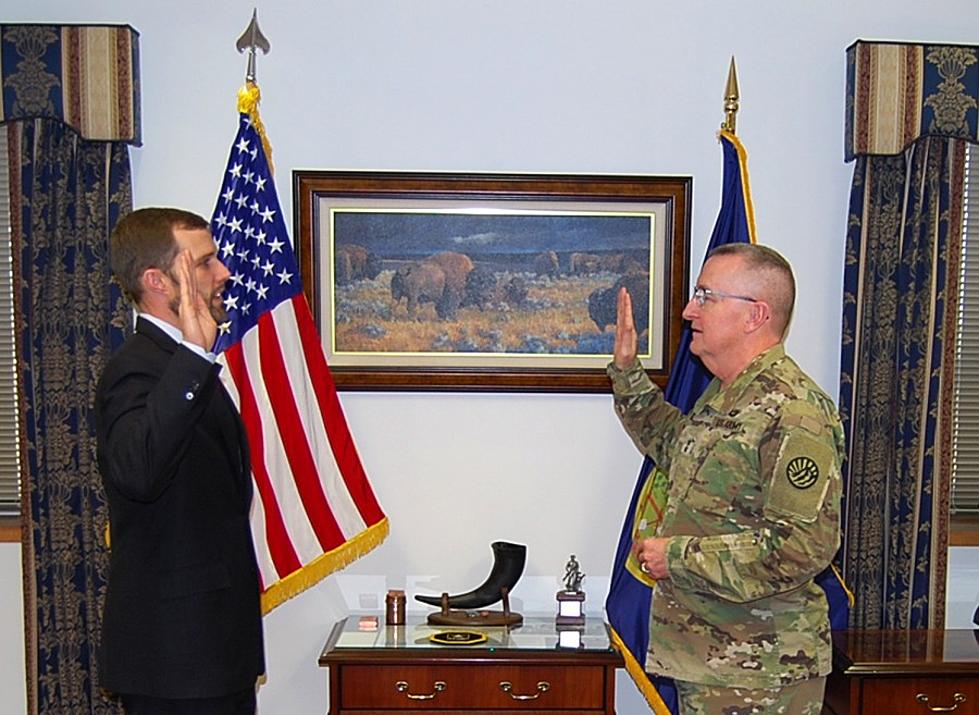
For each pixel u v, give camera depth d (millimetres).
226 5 2621
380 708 2373
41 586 2557
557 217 2670
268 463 2424
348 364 2672
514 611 2723
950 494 2725
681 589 1845
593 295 2684
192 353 1613
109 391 1697
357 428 2707
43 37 2467
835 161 2717
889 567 2674
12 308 2707
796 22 2689
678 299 2676
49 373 2533
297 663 2719
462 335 2682
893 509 2666
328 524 2484
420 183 2633
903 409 2645
